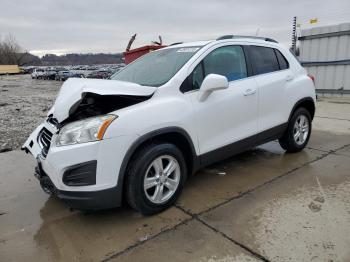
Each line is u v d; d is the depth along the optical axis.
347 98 11.33
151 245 2.75
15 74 76.44
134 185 2.99
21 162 5.11
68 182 2.82
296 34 12.54
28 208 3.54
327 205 3.29
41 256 2.67
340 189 3.67
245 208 3.30
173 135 3.29
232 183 3.96
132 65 4.43
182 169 3.38
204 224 3.03
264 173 4.25
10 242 2.89
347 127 6.89
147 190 3.18
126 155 2.88
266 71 4.35
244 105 3.91
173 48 4.14
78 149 2.77
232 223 3.03
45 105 13.26
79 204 2.84
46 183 3.08
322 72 11.95
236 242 2.73
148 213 3.18
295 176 4.11
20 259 2.64
